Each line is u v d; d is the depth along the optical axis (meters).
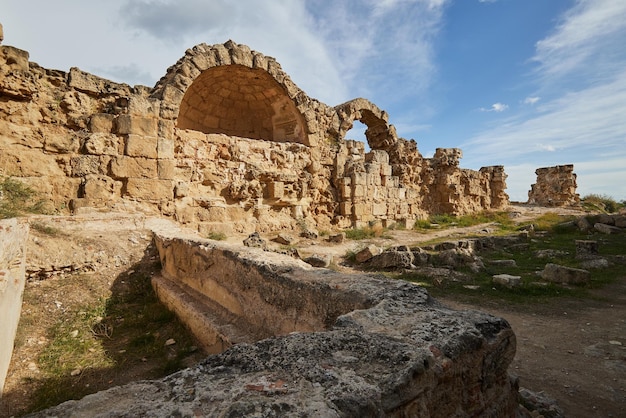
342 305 3.25
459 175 23.89
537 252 11.56
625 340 5.13
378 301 3.00
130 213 9.37
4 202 7.66
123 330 5.41
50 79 9.76
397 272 9.35
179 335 5.16
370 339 2.18
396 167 20.20
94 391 3.86
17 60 8.94
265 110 16.16
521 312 6.44
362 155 18.05
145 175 10.73
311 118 15.20
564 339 5.21
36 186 9.11
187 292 6.01
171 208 11.14
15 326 4.57
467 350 2.21
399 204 19.28
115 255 7.31
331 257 10.28
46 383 3.91
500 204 27.41
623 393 3.77
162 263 7.47
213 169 12.47
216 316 4.89
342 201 16.17
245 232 12.79
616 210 30.31
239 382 1.76
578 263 9.91
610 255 10.86
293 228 14.14
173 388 1.75
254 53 13.59
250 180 13.24
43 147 9.38
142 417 1.49
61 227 7.48
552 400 3.47
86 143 9.91
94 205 9.84
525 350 4.86
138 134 10.66
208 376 1.86
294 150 14.66
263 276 4.33
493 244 12.88
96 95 10.60
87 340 4.98
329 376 1.78
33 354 4.51
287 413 1.46
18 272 4.74
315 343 2.16
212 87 14.42
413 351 1.98
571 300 7.09
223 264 5.23
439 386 2.00
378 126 20.61
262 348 2.15
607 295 7.39
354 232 14.99
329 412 1.45
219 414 1.48
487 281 8.38
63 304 5.81
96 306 6.00
